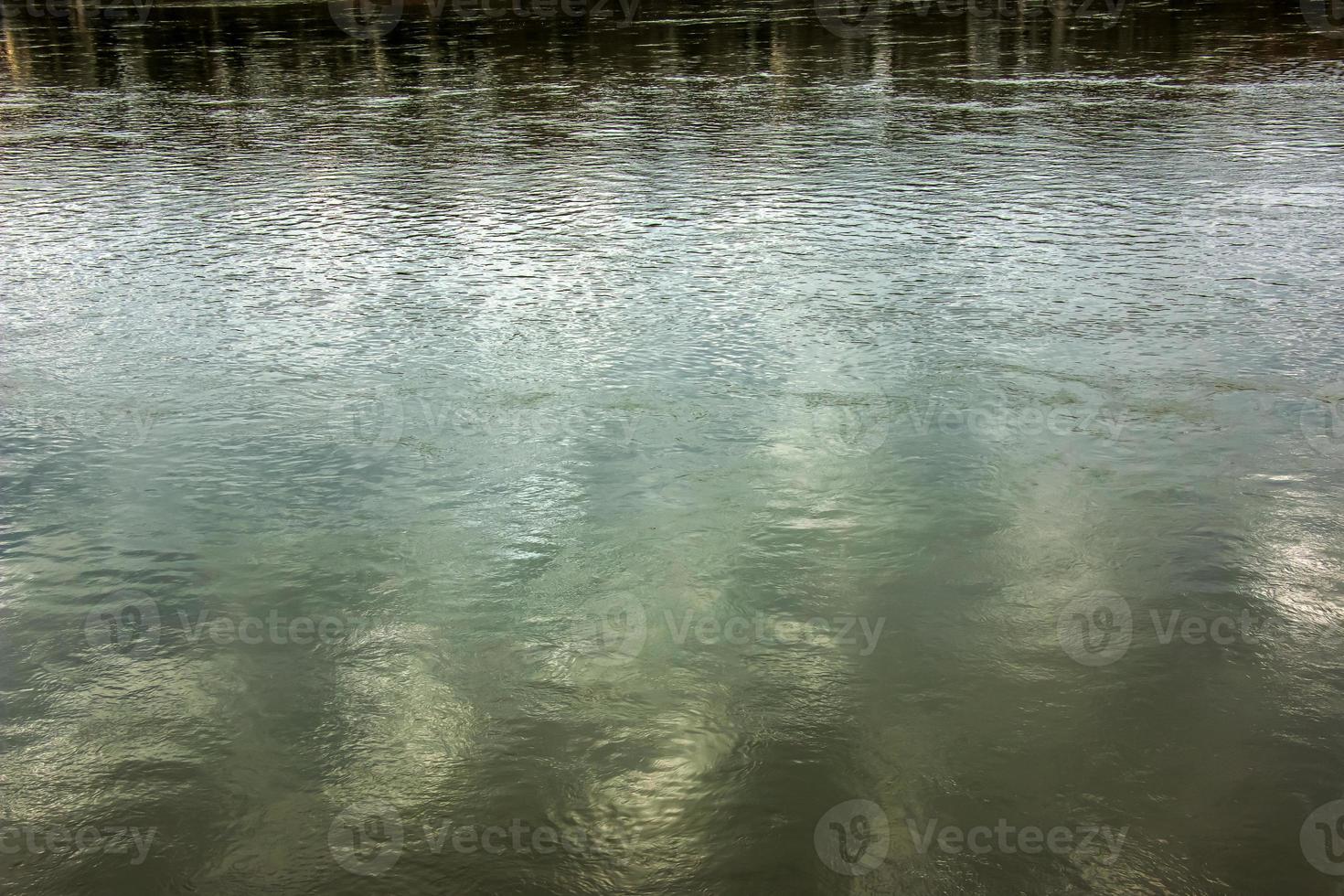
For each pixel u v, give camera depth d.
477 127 10.19
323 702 2.66
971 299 5.35
